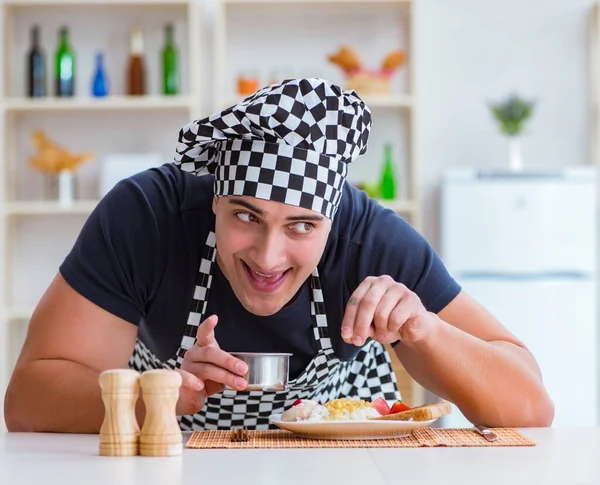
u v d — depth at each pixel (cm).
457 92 466
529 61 466
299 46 462
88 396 152
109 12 463
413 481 103
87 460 118
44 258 461
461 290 176
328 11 461
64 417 152
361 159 462
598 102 459
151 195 170
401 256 171
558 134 466
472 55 467
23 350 164
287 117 144
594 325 421
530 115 445
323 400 192
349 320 144
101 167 462
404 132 462
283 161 146
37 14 463
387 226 174
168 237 167
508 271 423
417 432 143
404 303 146
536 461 117
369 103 438
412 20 444
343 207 174
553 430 149
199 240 168
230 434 142
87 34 463
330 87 147
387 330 146
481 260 423
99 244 165
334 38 462
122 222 167
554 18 467
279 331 170
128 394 122
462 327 172
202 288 168
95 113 462
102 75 446
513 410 158
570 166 465
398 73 465
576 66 466
